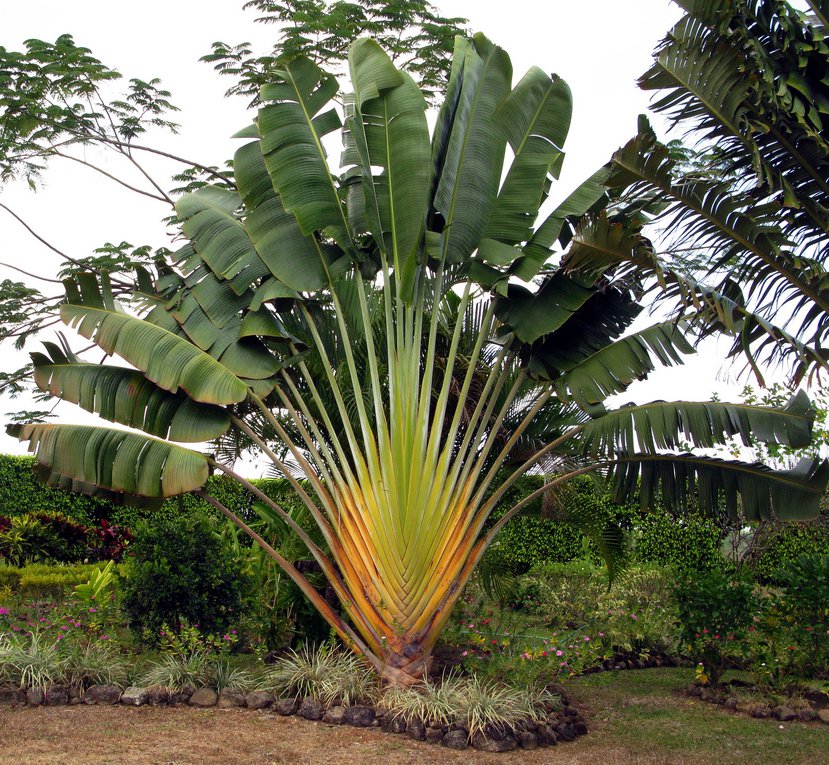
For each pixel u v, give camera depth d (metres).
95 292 7.94
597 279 7.50
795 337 5.88
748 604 7.71
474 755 5.75
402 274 7.60
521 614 9.97
